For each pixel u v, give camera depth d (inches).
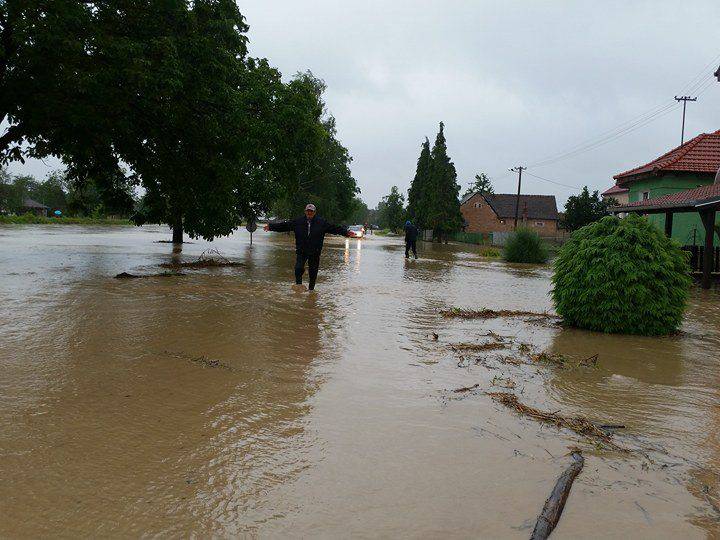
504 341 254.5
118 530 88.7
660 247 290.0
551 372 200.2
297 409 149.4
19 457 113.8
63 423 133.4
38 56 439.2
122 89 479.8
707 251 562.3
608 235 300.4
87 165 648.4
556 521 95.2
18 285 390.3
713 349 251.1
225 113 587.2
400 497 102.3
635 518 97.9
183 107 555.8
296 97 649.0
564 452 126.2
